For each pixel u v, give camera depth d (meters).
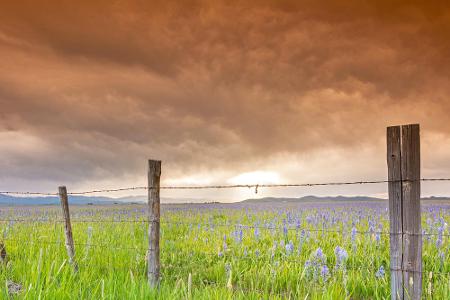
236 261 9.97
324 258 8.20
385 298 6.93
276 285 7.64
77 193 9.34
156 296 6.34
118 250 11.20
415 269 5.57
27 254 10.14
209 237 14.57
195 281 9.04
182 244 13.09
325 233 13.30
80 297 6.02
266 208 35.53
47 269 7.66
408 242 5.60
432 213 21.58
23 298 5.79
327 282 7.88
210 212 30.20
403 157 5.64
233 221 20.77
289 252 9.98
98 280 7.27
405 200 5.62
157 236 7.61
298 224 14.50
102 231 16.30
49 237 13.85
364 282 7.82
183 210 33.31
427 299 6.33
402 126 5.65
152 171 7.65
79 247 11.33
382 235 12.29
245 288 7.98
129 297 6.02
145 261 9.31
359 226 15.52
